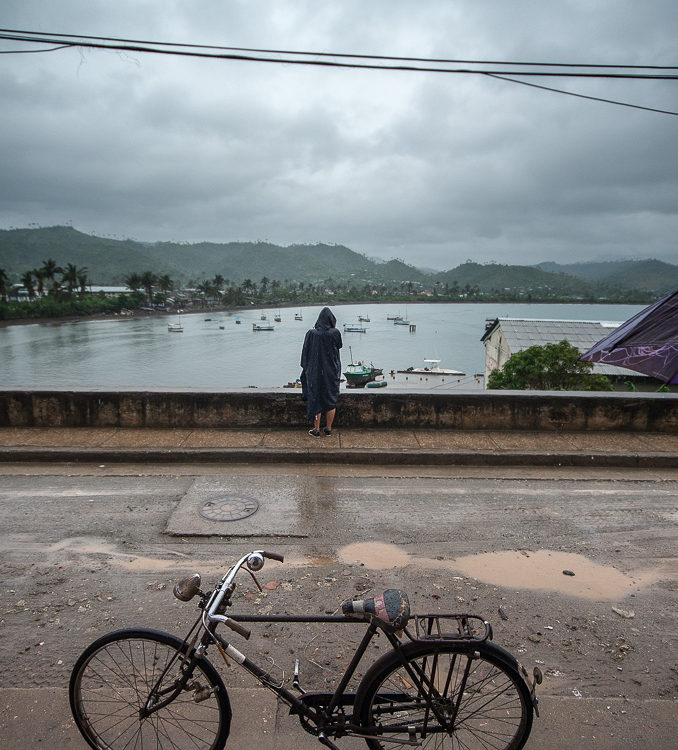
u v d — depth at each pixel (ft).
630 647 11.14
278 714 9.01
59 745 8.24
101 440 22.82
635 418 25.21
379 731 7.21
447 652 6.98
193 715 8.82
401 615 6.73
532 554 15.05
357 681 9.88
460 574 13.91
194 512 16.97
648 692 9.83
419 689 7.06
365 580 13.46
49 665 10.09
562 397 25.04
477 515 17.47
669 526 16.93
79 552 14.55
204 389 25.04
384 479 20.44
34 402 24.45
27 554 14.39
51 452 21.44
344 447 22.49
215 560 14.28
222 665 10.28
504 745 8.18
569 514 17.69
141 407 24.59
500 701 9.23
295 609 12.15
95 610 11.91
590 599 12.93
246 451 21.77
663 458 22.13
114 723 8.57
